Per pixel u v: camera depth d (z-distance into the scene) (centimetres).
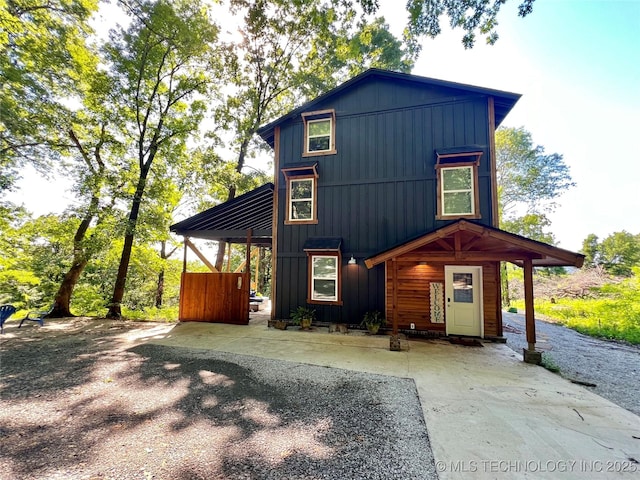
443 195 808
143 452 265
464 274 773
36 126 965
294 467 247
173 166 1283
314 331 830
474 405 373
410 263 814
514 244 548
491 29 604
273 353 615
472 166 786
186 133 1234
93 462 249
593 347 732
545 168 2214
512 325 1098
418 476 237
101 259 1282
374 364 543
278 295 920
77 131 1098
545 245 532
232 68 1318
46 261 1310
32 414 336
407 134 854
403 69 1490
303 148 953
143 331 838
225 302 972
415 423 326
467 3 581
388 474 239
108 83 1052
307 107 952
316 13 814
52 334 790
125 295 1759
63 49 985
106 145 1174
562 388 434
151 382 445
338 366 531
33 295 1353
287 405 371
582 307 1260
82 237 1137
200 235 1047
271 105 1518
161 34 1061
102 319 1038
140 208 1135
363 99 903
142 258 1391
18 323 940
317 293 885
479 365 542
